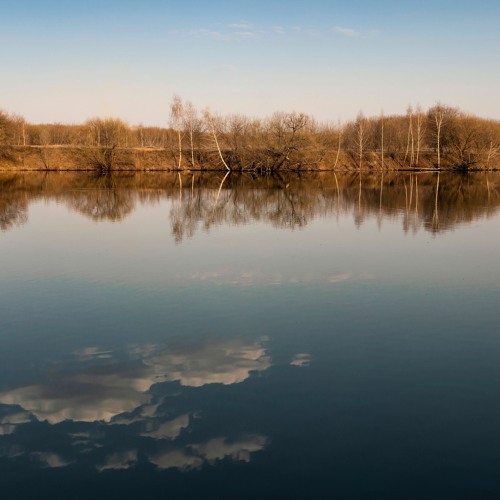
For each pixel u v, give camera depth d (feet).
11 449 21.94
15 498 19.13
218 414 24.50
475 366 29.71
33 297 43.01
